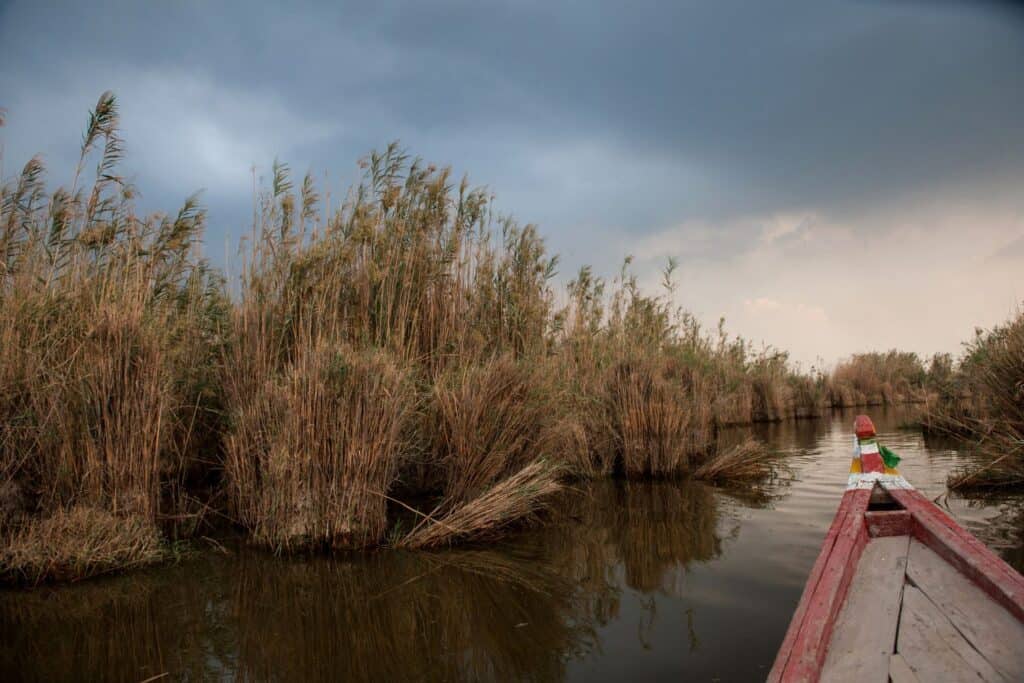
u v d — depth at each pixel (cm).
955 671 280
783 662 264
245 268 867
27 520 606
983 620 328
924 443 1284
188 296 920
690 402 1186
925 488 844
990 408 916
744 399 1875
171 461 756
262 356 814
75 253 760
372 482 672
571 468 991
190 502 774
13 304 673
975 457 977
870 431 562
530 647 431
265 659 427
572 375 1101
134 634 465
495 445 755
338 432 658
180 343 833
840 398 2628
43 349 668
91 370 646
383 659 424
